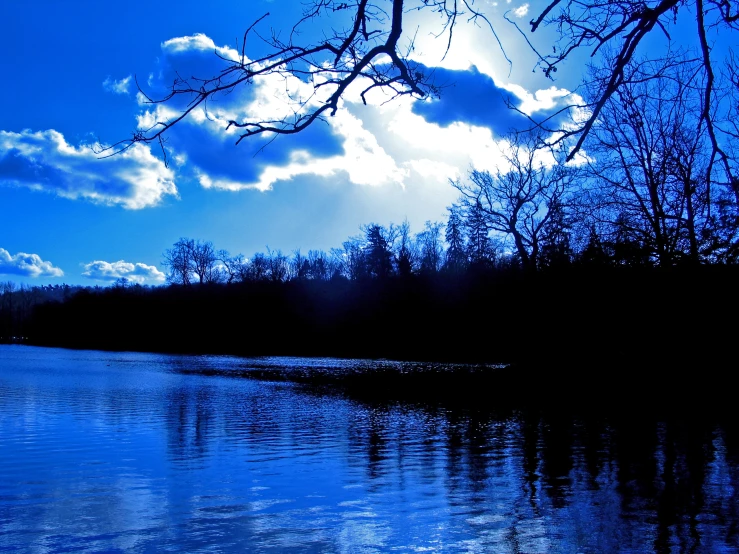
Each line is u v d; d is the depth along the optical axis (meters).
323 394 34.28
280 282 96.38
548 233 47.88
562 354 39.47
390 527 10.59
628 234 30.78
